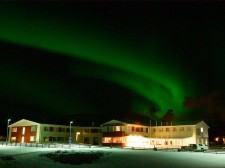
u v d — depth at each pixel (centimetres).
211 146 7781
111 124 7644
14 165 3155
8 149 5019
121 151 4950
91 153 4341
